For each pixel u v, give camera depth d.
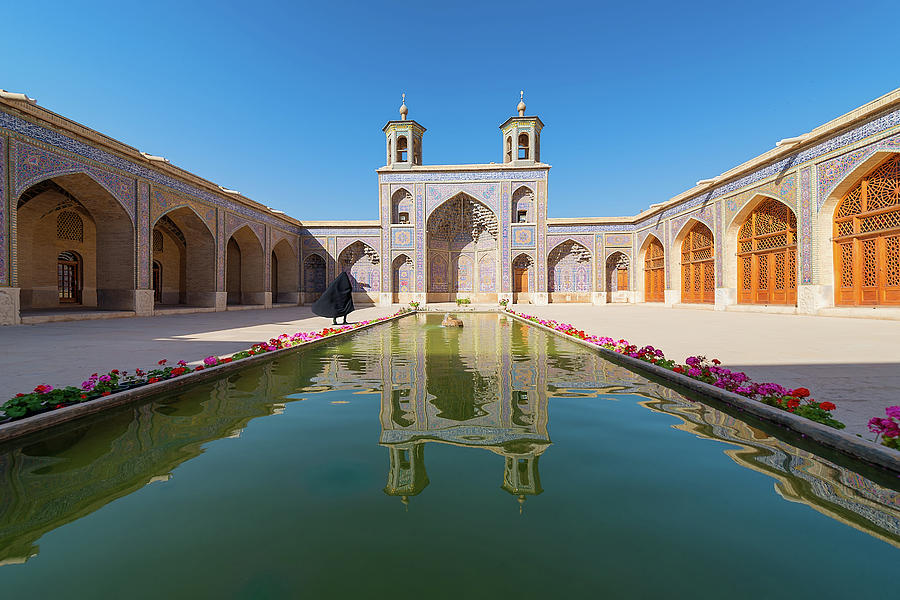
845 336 4.84
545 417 2.04
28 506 1.21
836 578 0.87
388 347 4.55
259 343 4.40
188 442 1.72
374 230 16.77
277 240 15.16
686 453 1.58
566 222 16.02
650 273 15.31
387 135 16.77
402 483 1.33
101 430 1.88
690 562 0.92
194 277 11.67
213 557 0.96
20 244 10.40
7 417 1.86
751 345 4.16
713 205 11.15
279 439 1.75
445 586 0.84
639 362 3.22
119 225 8.98
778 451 1.61
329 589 0.83
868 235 7.39
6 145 6.59
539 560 0.93
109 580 0.88
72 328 6.26
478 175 16.06
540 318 8.26
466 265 17.58
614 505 1.19
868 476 1.39
